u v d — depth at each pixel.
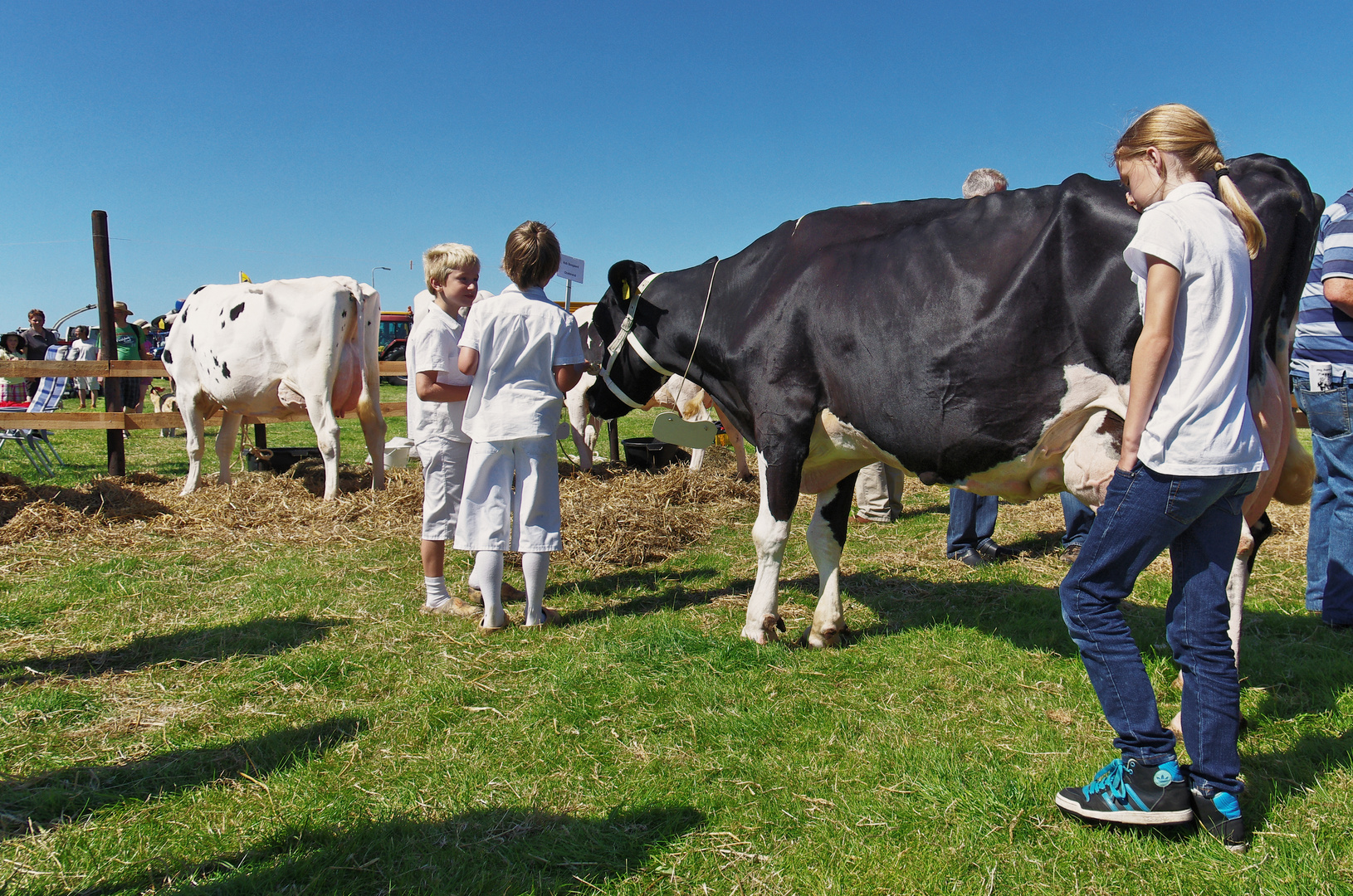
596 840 2.09
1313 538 3.84
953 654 3.34
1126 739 2.08
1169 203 1.91
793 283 3.25
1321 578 3.81
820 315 3.13
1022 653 3.35
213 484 7.23
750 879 1.95
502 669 3.22
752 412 3.49
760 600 3.51
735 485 7.00
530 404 3.51
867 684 3.05
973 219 2.86
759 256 3.58
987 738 2.62
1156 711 2.06
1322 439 3.68
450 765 2.47
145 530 5.56
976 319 2.71
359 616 3.84
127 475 7.73
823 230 3.31
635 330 3.99
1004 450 2.77
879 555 5.04
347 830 2.13
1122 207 2.46
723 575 4.62
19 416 7.29
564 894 1.90
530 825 2.16
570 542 5.00
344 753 2.54
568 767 2.46
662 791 2.32
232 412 7.13
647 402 4.29
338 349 6.43
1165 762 2.04
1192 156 1.95
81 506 6.00
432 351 3.64
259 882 1.92
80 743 2.61
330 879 1.94
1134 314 2.42
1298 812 2.16
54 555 4.93
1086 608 2.07
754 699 2.92
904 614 3.93
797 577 4.57
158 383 15.42
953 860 2.01
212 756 2.53
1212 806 2.04
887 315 2.93
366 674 3.16
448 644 3.48
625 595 4.24
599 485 6.81
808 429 3.29
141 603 3.99
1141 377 1.88
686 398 7.84
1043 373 2.62
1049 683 3.04
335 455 6.46
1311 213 2.40
